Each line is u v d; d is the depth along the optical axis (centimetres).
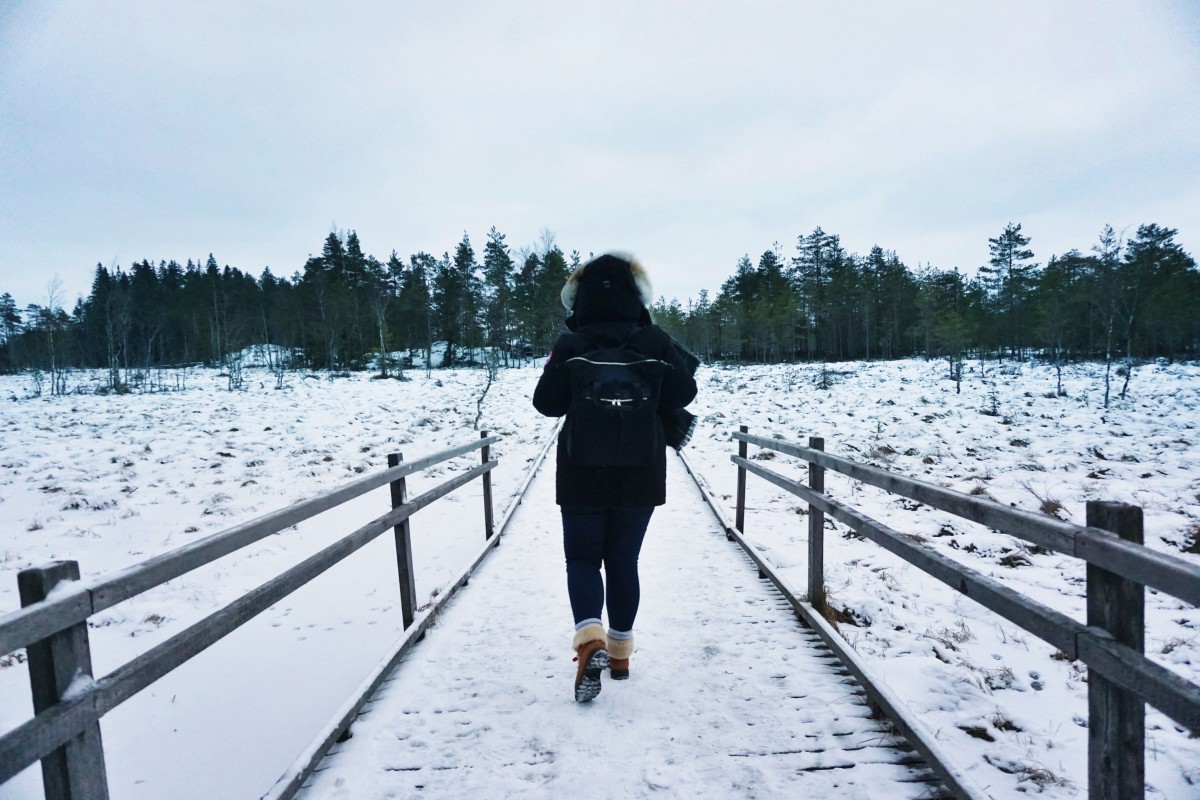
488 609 410
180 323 6612
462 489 918
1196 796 239
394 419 1864
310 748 233
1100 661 136
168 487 975
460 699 290
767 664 314
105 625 471
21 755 117
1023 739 270
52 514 817
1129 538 139
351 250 6338
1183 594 112
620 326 279
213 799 260
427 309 5688
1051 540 156
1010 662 356
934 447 1208
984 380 2870
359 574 557
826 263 6091
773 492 836
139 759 291
